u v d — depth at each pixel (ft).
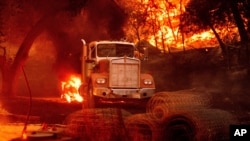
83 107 47.98
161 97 28.94
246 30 65.87
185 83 69.87
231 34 73.77
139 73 44.06
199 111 25.75
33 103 60.13
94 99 43.60
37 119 41.24
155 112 27.17
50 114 46.16
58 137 29.14
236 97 51.78
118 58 43.65
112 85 43.16
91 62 47.24
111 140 27.61
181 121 25.39
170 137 25.48
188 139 24.91
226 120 26.58
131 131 26.96
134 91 43.60
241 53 64.44
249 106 47.98
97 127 28.07
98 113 28.27
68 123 29.66
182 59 74.38
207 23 69.97
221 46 68.90
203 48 77.66
